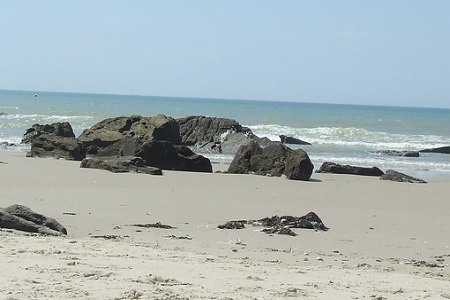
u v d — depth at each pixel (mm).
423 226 21312
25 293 9227
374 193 29703
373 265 14641
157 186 28938
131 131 48812
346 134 76125
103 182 29438
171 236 17234
